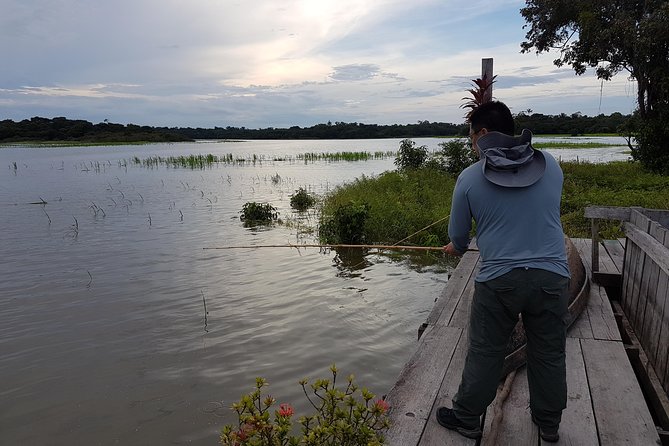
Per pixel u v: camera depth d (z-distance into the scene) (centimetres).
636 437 292
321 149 6931
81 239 1153
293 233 1205
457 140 2114
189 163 3841
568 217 1146
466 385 286
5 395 471
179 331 610
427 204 1352
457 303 505
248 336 593
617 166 2150
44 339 592
